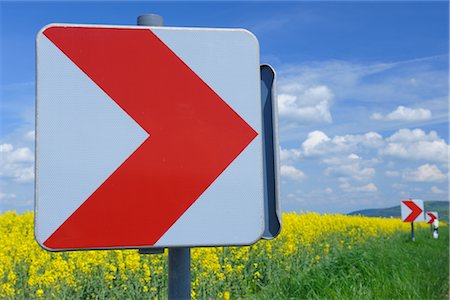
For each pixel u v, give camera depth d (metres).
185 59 1.56
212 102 1.56
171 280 1.58
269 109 1.61
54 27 1.51
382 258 6.66
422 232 17.52
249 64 1.59
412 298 5.60
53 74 1.49
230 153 1.55
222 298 5.34
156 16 1.59
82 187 1.47
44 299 4.97
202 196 1.52
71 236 1.46
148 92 1.53
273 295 5.38
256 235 1.54
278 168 1.58
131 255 5.48
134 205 1.49
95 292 5.23
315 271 5.82
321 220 12.91
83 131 1.49
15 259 6.13
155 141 1.51
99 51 1.52
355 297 5.17
